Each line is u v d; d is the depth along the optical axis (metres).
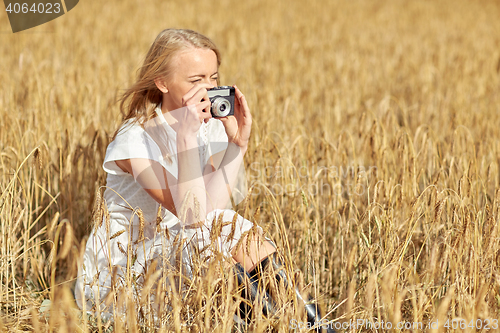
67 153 3.21
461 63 7.64
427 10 15.51
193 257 2.01
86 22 10.12
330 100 5.45
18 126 3.29
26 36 8.22
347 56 8.24
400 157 3.10
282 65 7.17
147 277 1.76
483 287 1.86
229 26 10.72
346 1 16.55
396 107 5.49
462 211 2.33
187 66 2.09
